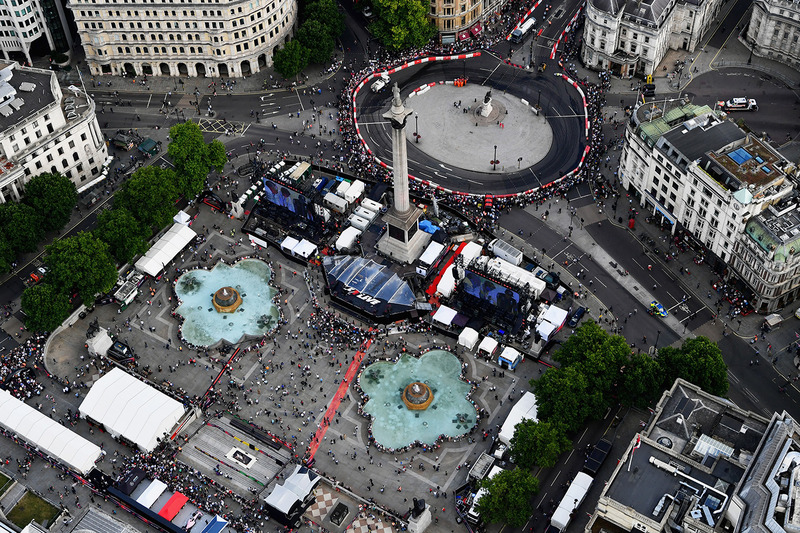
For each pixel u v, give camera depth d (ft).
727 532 636.48
